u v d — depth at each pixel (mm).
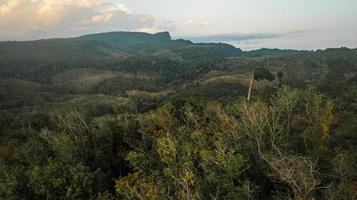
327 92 65188
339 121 42250
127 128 44969
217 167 28391
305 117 42281
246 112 35594
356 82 67250
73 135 42000
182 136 36969
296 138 37531
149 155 34938
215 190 27156
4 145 50281
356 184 27516
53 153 41781
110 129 44688
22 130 61688
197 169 29703
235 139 33000
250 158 32562
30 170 33625
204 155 28391
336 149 33094
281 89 49719
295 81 90500
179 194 24766
